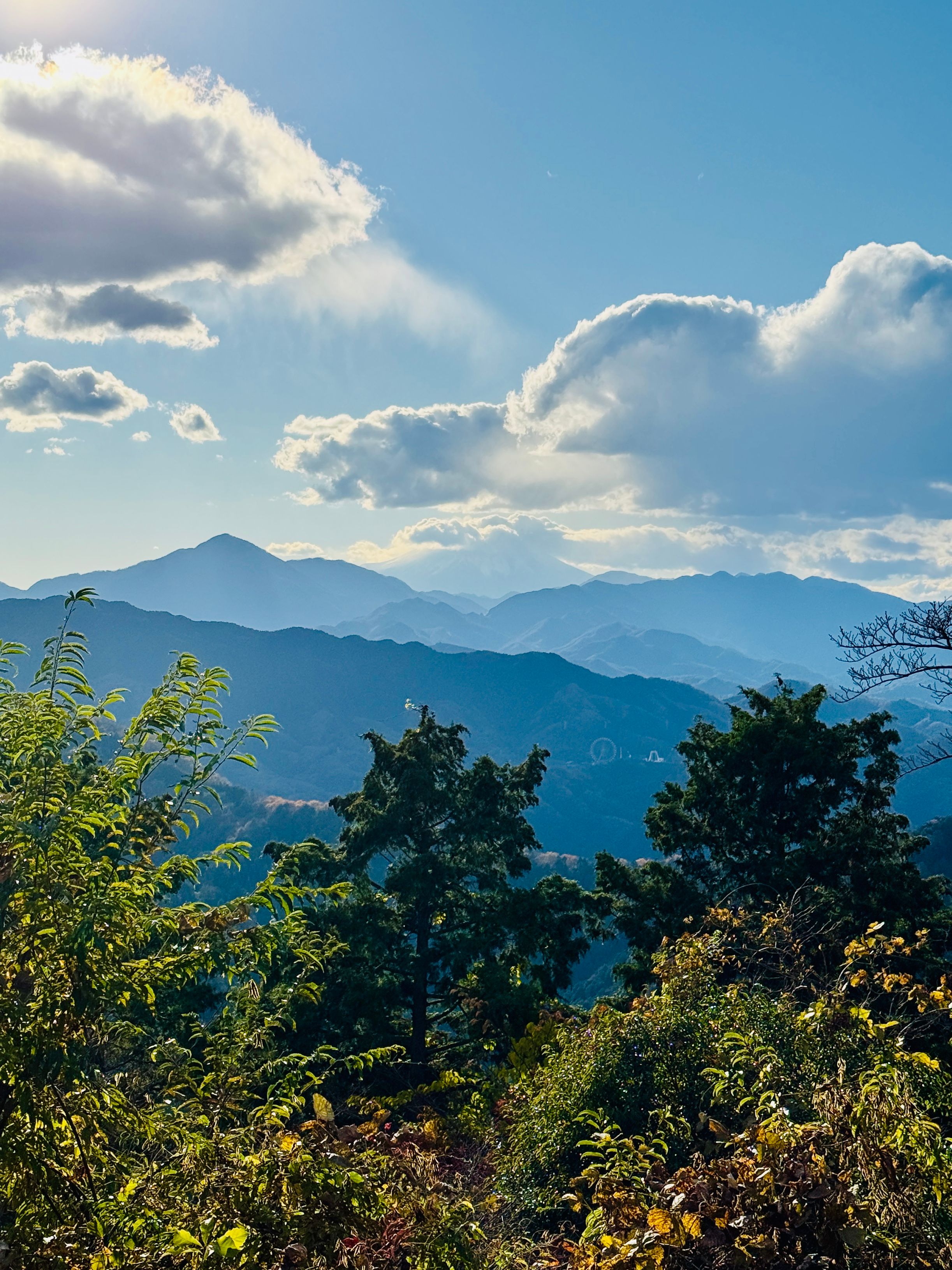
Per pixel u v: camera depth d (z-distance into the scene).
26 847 4.20
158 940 4.91
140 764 4.93
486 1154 8.59
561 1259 5.87
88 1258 3.94
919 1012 7.28
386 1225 4.49
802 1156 4.29
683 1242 3.99
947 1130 5.60
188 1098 5.31
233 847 5.17
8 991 4.12
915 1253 4.00
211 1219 3.97
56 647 5.02
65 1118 4.29
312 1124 4.93
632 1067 7.51
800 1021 6.74
